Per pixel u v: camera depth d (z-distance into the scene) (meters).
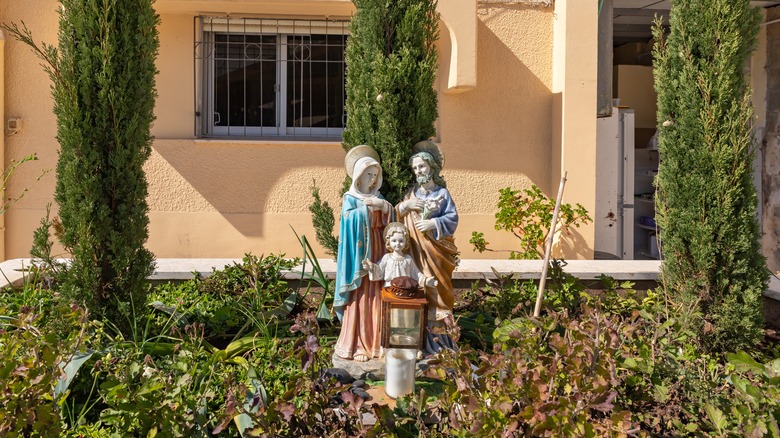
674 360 3.86
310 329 3.51
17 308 4.53
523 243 7.55
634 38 11.05
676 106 4.71
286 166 7.83
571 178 7.72
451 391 3.29
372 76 4.60
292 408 3.07
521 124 8.01
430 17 4.68
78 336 3.66
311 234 7.89
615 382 3.04
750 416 3.16
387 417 3.23
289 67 8.02
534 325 3.78
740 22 4.54
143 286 4.49
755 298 4.55
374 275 3.99
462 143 7.93
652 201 9.66
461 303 5.21
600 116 7.93
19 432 2.98
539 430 2.84
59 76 4.18
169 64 7.72
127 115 4.28
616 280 5.48
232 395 3.06
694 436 3.31
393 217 4.18
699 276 4.64
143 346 4.01
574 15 7.62
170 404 3.28
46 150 7.43
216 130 8.01
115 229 4.35
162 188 7.74
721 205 4.53
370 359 4.06
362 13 4.62
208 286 5.21
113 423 3.39
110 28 4.16
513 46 7.94
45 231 4.33
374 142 4.62
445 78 7.65
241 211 7.83
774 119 8.66
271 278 5.29
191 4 7.27
